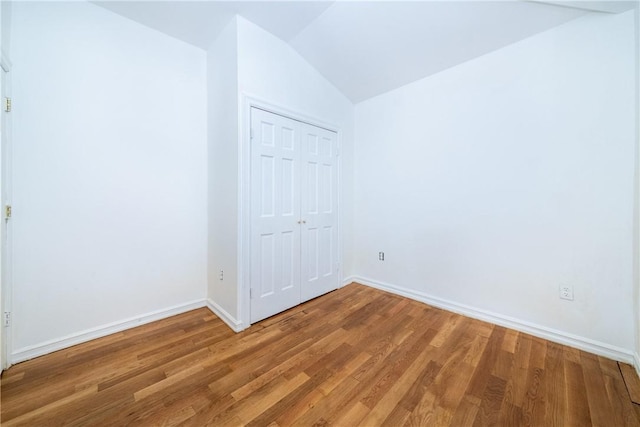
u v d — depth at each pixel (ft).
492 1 5.77
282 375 5.07
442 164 8.10
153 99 7.32
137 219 7.11
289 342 6.27
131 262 7.03
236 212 6.91
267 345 6.14
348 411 4.22
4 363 5.16
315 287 9.11
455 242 7.88
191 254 8.16
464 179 7.63
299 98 8.40
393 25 6.86
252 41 7.07
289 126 8.16
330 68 8.84
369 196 10.25
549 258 6.28
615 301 5.52
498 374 5.08
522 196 6.63
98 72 6.41
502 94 6.86
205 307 8.39
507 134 6.81
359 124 10.53
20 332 5.49
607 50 5.47
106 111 6.55
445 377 5.00
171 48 7.61
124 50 6.80
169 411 4.21
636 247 5.16
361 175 10.53
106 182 6.59
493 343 6.16
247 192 7.04
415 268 8.89
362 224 10.56
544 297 6.37
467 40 6.84
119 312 6.83
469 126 7.49
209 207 8.33
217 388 4.72
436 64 7.82
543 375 5.03
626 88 5.30
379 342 6.25
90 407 4.28
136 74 7.01
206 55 8.34
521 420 4.04
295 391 4.65
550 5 5.57
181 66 7.83
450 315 7.70
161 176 7.52
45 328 5.79
